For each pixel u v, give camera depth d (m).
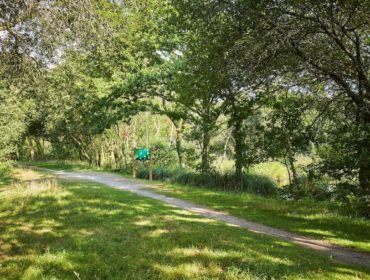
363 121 11.86
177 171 23.09
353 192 11.15
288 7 11.63
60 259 7.23
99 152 42.50
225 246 7.81
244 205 13.62
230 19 12.43
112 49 12.48
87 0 10.94
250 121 19.03
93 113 26.05
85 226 9.80
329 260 7.19
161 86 24.27
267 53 12.42
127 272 6.55
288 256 7.27
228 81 14.24
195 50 15.10
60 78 13.78
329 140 12.20
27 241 8.71
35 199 13.99
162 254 7.34
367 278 6.18
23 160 56.66
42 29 11.00
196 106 22.80
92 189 16.73
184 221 10.27
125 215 10.90
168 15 21.53
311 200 14.14
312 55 12.90
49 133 47.56
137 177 25.52
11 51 11.69
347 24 12.26
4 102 20.89
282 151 15.67
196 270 6.47
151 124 39.00
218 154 22.95
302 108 15.16
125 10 16.95
